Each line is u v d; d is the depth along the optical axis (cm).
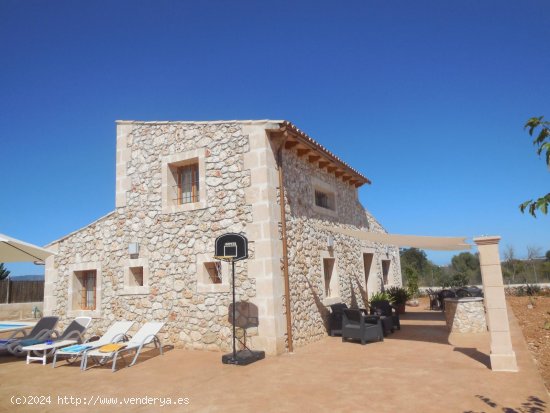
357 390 620
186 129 1096
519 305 1659
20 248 1009
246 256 897
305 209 1156
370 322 1111
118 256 1167
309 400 584
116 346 859
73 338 1029
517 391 578
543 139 299
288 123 965
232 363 826
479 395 568
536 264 2373
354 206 1627
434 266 3169
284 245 972
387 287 1916
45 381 760
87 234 1245
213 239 1002
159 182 1122
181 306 1031
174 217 1077
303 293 1059
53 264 1306
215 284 989
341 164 1346
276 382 684
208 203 1023
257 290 924
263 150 970
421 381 652
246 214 966
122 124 1224
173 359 903
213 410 561
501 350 695
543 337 953
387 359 828
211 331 977
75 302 1252
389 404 551
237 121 1010
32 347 926
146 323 1003
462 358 802
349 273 1434
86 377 780
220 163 1023
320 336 1116
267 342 896
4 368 884
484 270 726
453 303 1093
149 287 1091
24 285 2111
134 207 1158
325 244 1260
